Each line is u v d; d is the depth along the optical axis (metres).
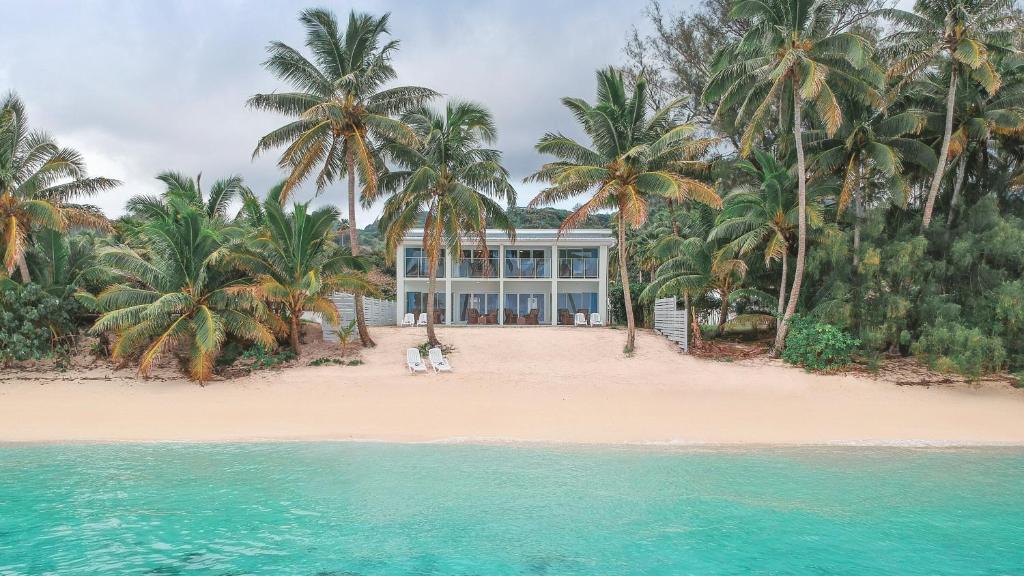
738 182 31.55
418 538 8.98
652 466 12.58
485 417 17.34
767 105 22.94
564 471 12.18
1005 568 8.03
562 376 22.88
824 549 8.62
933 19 24.31
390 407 18.52
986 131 24.11
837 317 24.53
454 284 42.00
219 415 17.58
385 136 25.75
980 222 24.27
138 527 9.33
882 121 25.47
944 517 9.78
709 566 8.10
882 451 13.99
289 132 25.73
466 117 26.36
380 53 25.59
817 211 25.11
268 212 23.92
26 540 8.82
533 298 42.31
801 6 23.09
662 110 25.95
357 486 11.21
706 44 36.06
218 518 9.70
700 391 20.86
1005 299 21.52
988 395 20.44
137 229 23.86
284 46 24.83
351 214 25.98
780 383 21.81
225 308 22.66
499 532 9.18
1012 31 23.59
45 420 16.92
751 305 31.28
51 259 25.28
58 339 24.58
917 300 24.47
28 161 24.66
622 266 27.59
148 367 21.20
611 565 8.12
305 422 16.75
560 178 25.00
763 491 10.99
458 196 25.72
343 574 7.81
